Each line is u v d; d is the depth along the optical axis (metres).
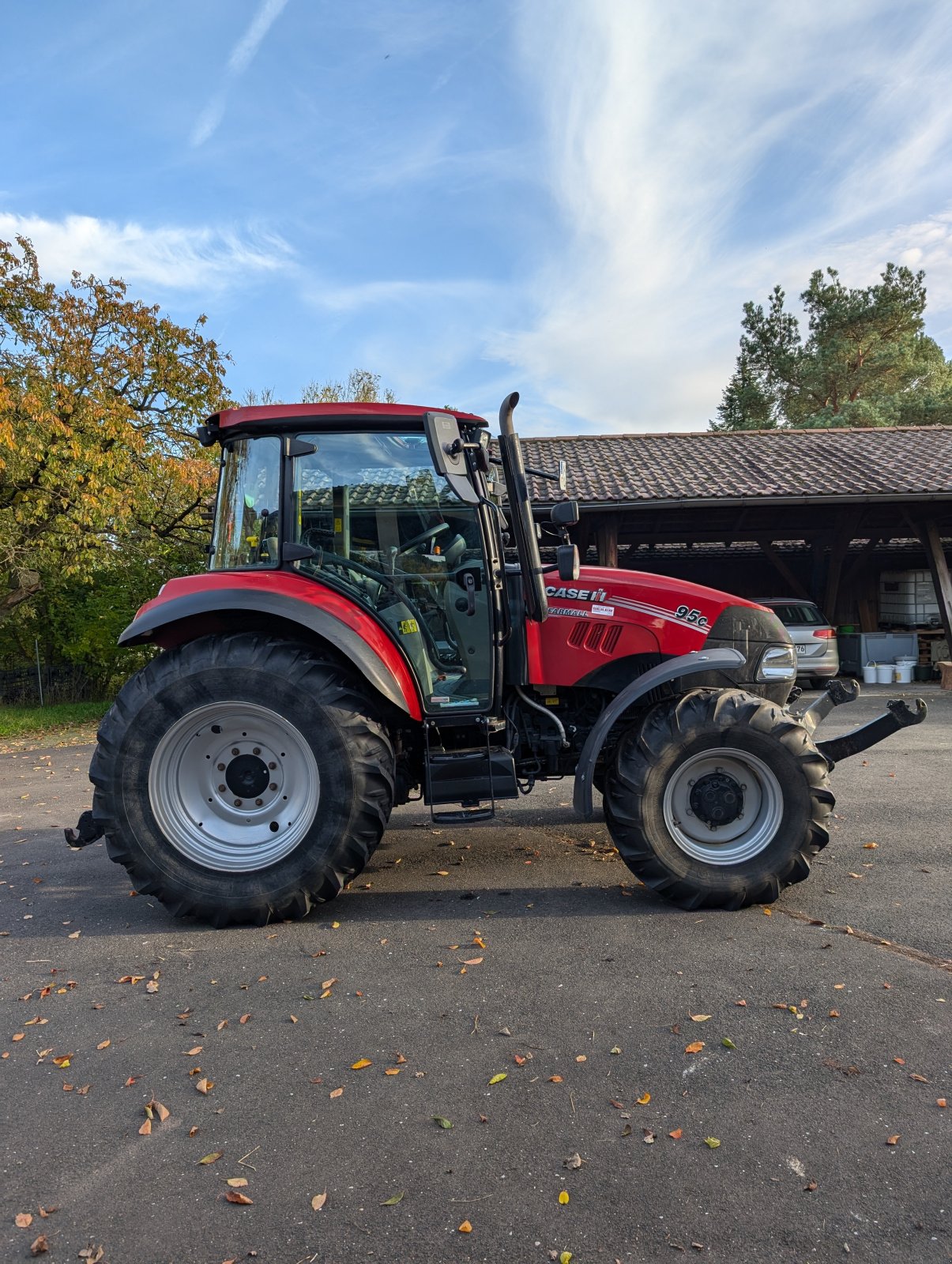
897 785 6.19
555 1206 1.93
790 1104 2.30
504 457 3.74
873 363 29.67
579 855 4.68
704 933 3.49
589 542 15.84
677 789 3.83
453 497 4.01
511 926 3.63
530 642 4.23
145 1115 2.34
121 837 3.68
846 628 14.58
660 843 3.73
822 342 31.08
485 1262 1.78
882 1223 1.85
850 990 2.94
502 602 4.06
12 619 15.25
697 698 3.83
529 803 5.98
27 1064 2.64
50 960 3.46
